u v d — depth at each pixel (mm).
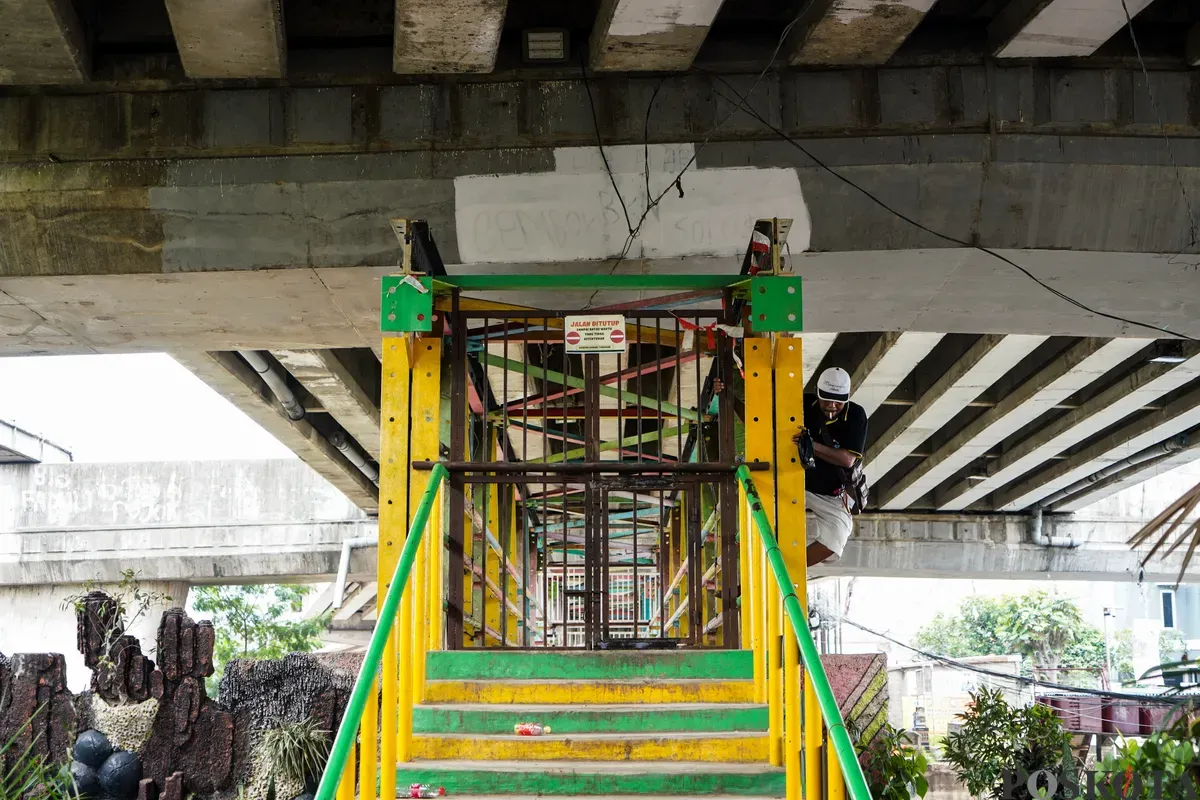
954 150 9930
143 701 8438
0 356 13031
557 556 18828
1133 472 23594
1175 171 10016
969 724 13000
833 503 8367
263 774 8352
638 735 6223
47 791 7773
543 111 9961
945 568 28391
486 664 6812
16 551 27297
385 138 9906
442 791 5871
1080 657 46688
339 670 9734
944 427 21922
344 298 10750
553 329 8320
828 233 10008
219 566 27547
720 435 7504
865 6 8859
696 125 9969
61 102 9914
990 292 10977
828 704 4551
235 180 9875
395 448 7250
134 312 11141
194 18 8703
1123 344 14594
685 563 9961
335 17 9898
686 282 7527
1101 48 10086
